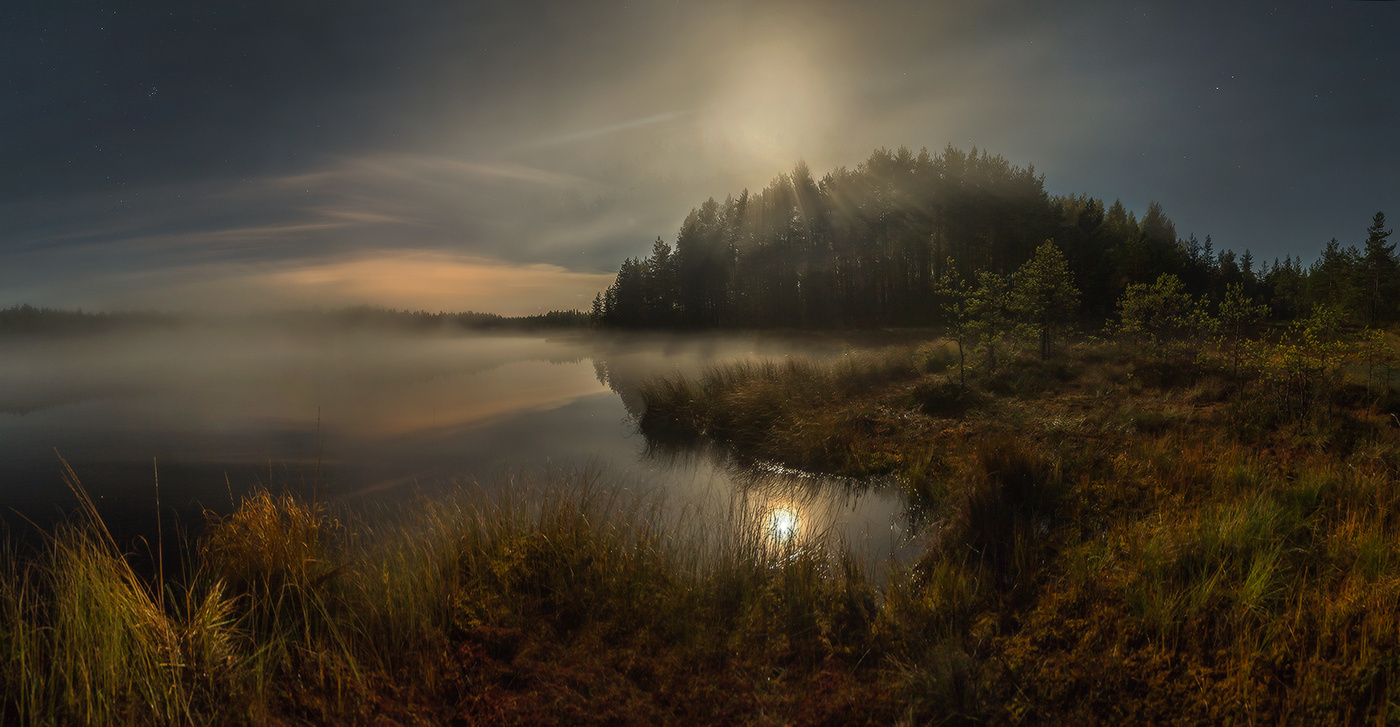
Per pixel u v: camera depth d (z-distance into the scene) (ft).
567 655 10.53
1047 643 10.31
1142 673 9.10
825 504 23.02
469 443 40.73
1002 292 45.01
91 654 9.50
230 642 10.78
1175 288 51.65
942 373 48.39
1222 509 14.99
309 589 12.42
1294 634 9.70
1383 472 18.33
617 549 14.76
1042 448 24.72
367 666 10.25
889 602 12.28
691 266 177.58
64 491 31.65
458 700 9.39
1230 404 30.19
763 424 35.94
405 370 130.41
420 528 17.06
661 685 9.61
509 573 13.00
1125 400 34.22
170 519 25.82
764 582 13.53
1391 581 10.75
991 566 14.35
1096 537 15.33
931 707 8.82
